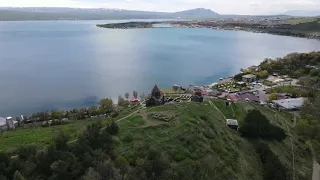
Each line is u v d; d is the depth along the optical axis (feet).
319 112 392.27
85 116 375.04
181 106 317.01
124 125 245.45
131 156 187.73
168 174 176.86
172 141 219.00
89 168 157.38
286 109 435.12
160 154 187.93
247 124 294.05
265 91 545.85
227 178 202.69
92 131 201.87
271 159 244.83
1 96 522.06
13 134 260.42
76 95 537.24
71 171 160.25
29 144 213.05
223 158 222.28
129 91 569.23
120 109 395.34
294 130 345.51
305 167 267.39
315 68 648.79
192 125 248.93
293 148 293.02
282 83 599.98
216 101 389.19
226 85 586.04
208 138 240.32
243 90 552.00
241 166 228.02
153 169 174.81
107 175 156.87
